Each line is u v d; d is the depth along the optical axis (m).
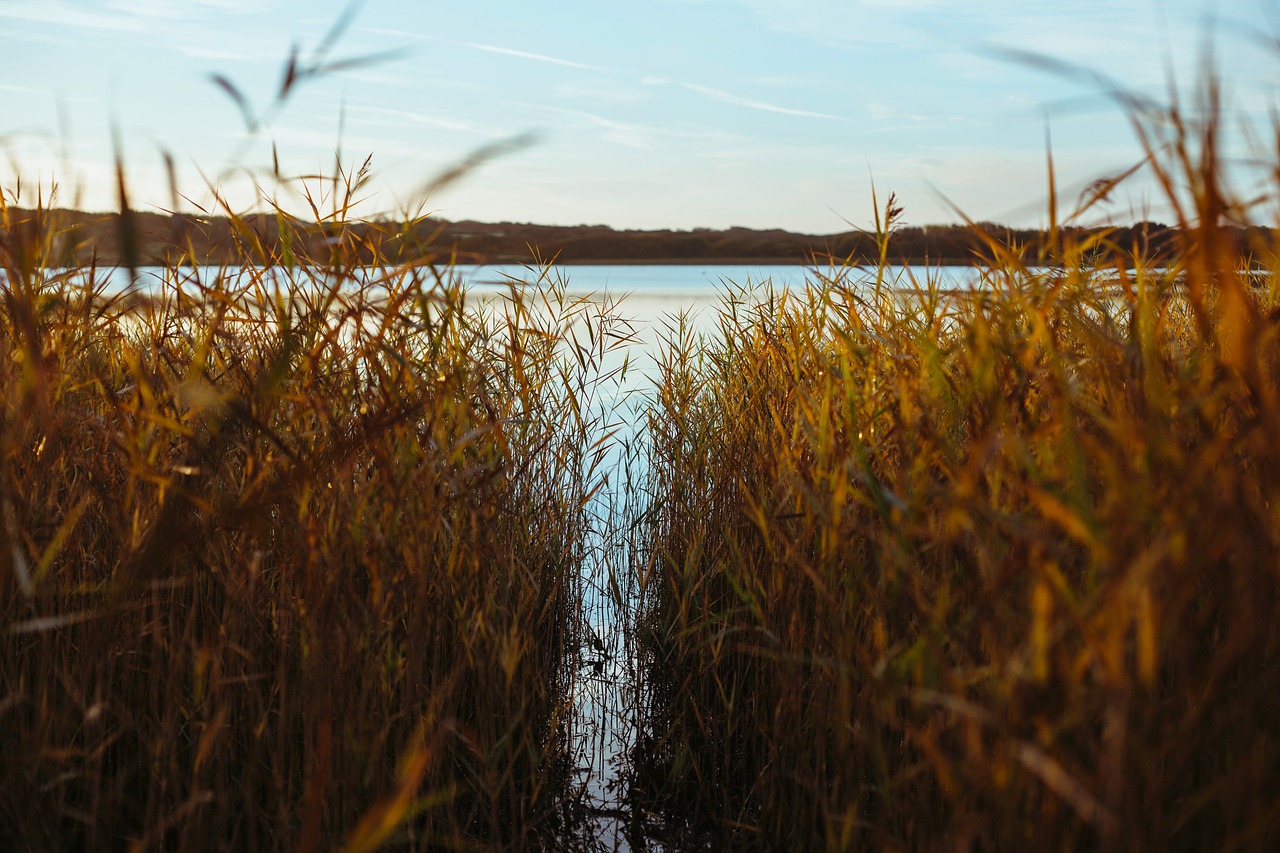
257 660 2.27
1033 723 1.37
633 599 4.39
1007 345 1.73
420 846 2.19
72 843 2.13
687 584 3.57
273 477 2.09
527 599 3.04
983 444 1.48
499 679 2.64
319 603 2.02
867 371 2.25
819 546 2.31
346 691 2.08
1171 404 1.54
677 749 3.04
